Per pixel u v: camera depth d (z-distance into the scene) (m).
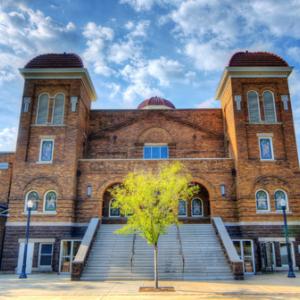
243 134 24.91
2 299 11.61
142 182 15.22
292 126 25.17
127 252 19.72
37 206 23.66
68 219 23.23
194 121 29.78
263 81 26.34
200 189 26.30
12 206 23.66
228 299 11.31
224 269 17.97
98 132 29.42
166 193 15.09
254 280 16.88
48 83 26.77
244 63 26.75
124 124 29.66
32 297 11.98
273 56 27.17
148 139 29.28
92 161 25.25
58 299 11.52
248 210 23.16
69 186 23.94
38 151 25.08
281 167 24.20
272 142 24.97
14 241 22.98
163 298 11.50
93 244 20.59
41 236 22.95
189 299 11.30
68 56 27.70
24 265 19.06
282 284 15.25
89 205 24.25
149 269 18.06
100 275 17.62
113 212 25.95
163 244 20.50
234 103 25.70
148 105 35.53
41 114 26.19
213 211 23.95
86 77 27.22
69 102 26.25
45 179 24.22
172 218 14.93
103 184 24.70
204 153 28.84
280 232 22.73
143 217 14.48
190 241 20.89
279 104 25.86
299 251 22.45
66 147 24.89
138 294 12.47
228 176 24.73
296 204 23.36
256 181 23.80
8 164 27.19
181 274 17.66
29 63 27.25
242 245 21.17
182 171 24.80
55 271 22.09
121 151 28.94
